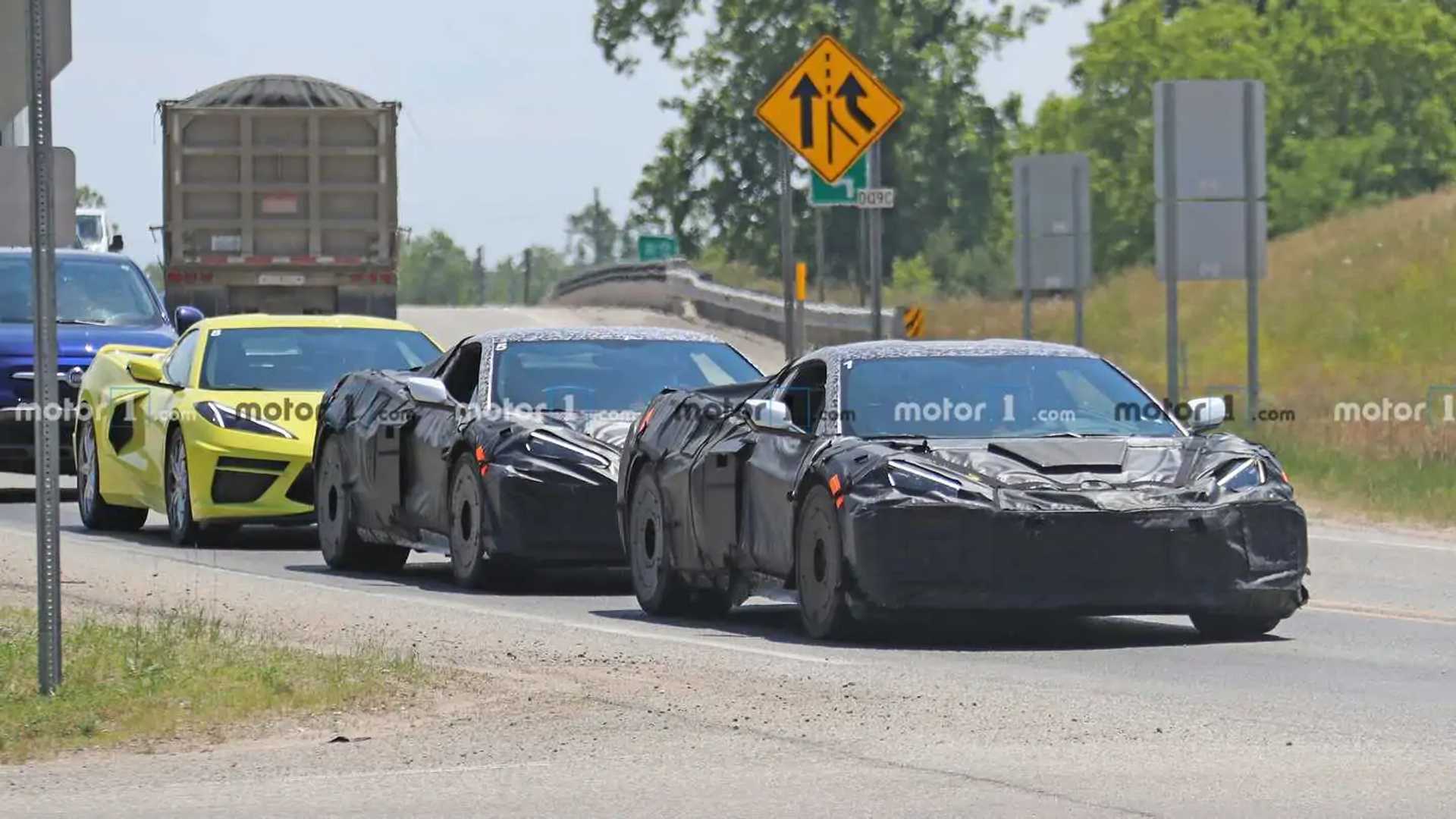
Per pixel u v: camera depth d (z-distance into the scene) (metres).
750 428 45.59
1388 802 25.86
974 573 39.81
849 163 91.25
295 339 67.75
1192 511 40.28
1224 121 97.50
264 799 27.03
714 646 41.34
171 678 34.59
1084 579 39.94
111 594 49.38
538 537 50.50
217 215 113.94
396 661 36.72
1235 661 38.88
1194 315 198.88
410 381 54.56
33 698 33.06
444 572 59.38
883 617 40.38
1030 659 39.34
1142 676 36.88
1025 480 40.41
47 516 33.34
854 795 26.83
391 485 56.44
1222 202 97.94
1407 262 192.38
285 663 36.31
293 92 113.62
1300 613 47.00
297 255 114.50
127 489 70.50
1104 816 25.34
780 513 43.50
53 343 33.22
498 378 54.66
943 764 28.73
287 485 63.84
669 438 48.09
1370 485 79.81
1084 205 112.06
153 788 27.81
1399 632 43.28
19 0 45.66
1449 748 29.38
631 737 30.92
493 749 30.11
